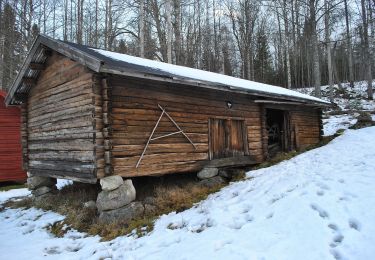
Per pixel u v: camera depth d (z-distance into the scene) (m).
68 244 7.24
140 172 8.71
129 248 6.48
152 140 9.05
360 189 6.73
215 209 7.58
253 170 11.33
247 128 12.25
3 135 14.88
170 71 9.56
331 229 5.55
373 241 5.04
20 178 15.11
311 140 15.73
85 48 9.53
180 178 11.27
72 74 9.02
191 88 10.31
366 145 11.22
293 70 46.50
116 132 8.24
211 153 10.80
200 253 5.61
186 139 10.04
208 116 10.79
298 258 4.94
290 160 11.50
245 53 34.28
